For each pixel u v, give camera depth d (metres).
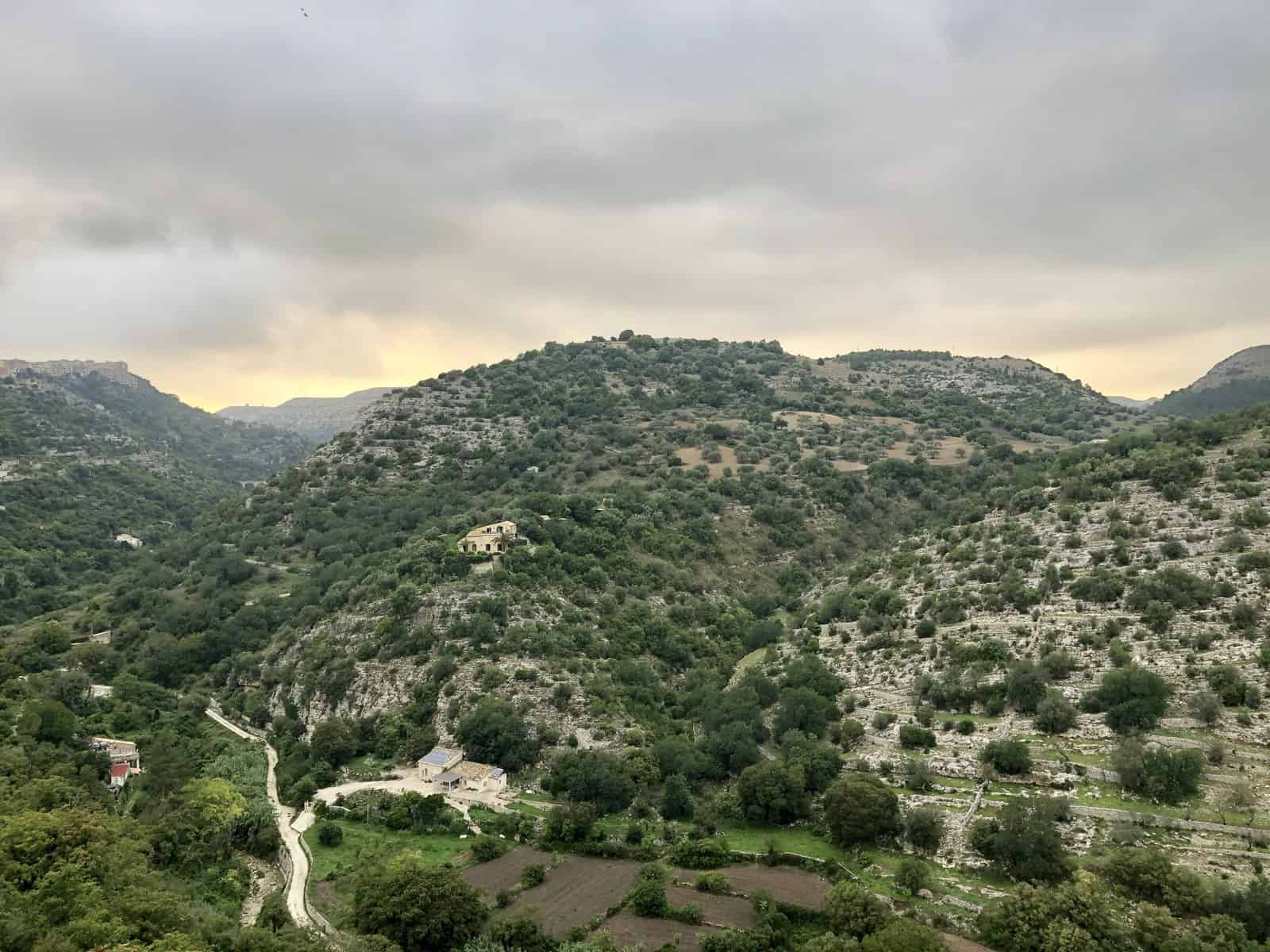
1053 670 92.56
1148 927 58.53
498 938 65.88
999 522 129.50
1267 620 87.69
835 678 111.31
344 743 107.12
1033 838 68.69
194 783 95.44
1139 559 104.25
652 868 75.19
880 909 64.06
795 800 85.25
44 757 96.38
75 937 57.91
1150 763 74.25
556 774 96.62
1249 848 66.69
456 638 119.44
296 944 63.25
